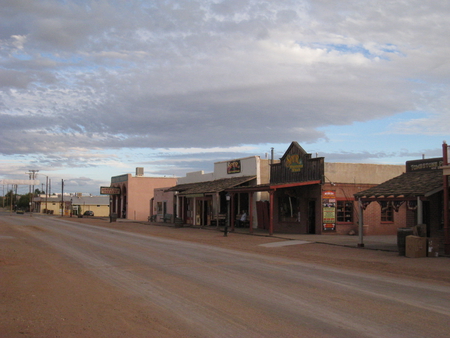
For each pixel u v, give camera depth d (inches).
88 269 511.8
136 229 1382.9
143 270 505.0
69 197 4680.1
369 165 1165.1
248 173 1374.3
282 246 836.0
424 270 534.0
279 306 327.9
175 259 611.8
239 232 1179.3
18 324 278.2
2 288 396.2
